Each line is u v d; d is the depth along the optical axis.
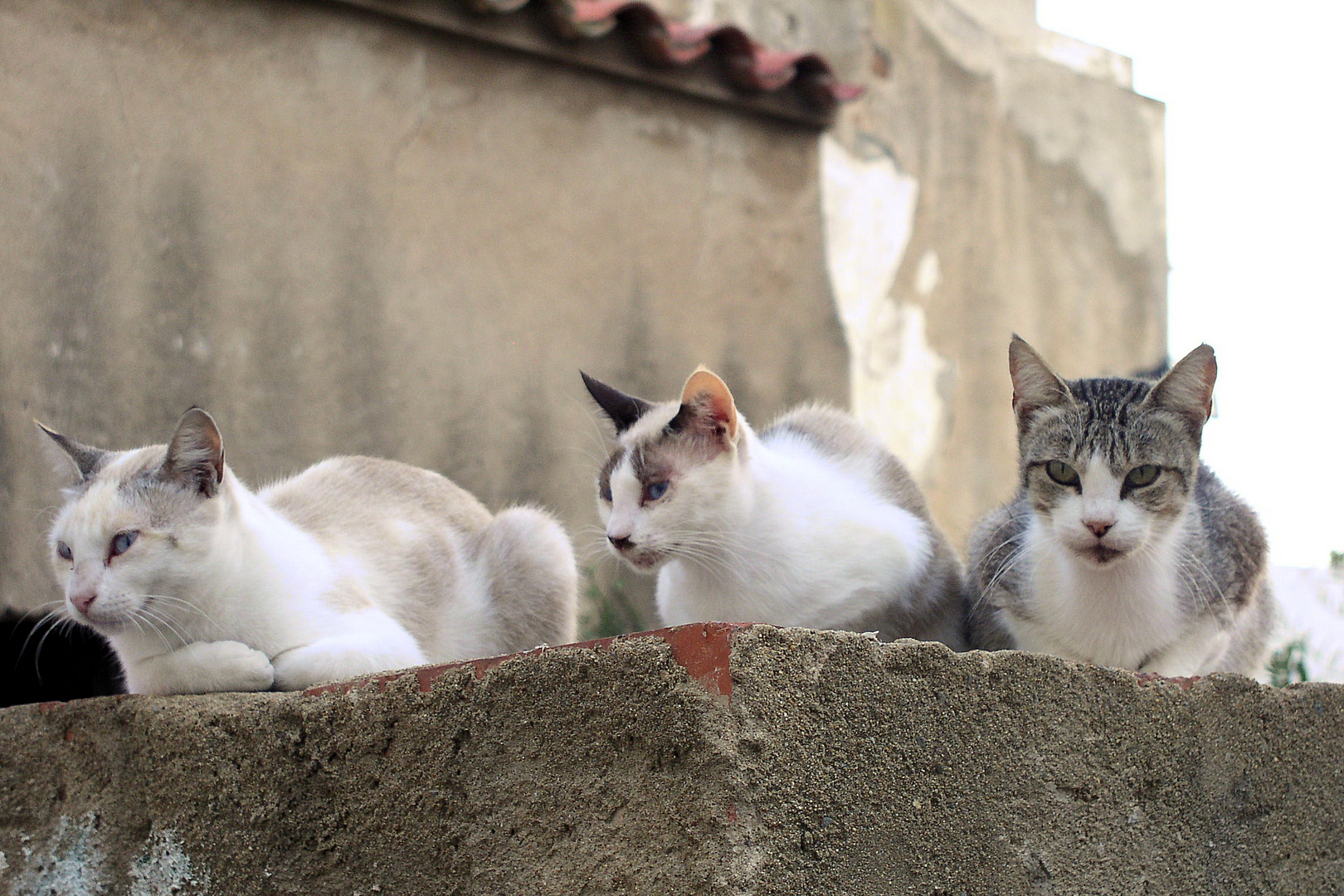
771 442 1.52
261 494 1.53
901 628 1.47
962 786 1.17
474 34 1.97
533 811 1.16
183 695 1.29
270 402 1.87
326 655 1.35
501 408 1.98
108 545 1.35
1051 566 1.41
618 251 2.07
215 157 1.86
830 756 1.13
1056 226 2.58
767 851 1.10
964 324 2.44
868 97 2.38
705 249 2.14
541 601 1.56
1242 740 1.27
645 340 2.08
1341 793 1.31
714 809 1.10
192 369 1.83
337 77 1.92
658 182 2.10
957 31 2.52
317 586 1.40
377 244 1.93
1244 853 1.26
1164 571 1.39
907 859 1.15
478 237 1.99
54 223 1.78
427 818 1.19
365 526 1.51
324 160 1.91
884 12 2.44
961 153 2.48
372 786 1.21
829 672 1.13
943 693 1.17
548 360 2.02
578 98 2.06
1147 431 1.37
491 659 1.19
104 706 1.29
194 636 1.37
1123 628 1.40
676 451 1.42
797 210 2.25
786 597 1.42
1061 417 1.40
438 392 1.95
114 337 1.80
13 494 1.72
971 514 2.38
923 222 2.41
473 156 1.99
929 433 2.37
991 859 1.17
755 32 2.33
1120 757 1.23
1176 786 1.24
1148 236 2.69
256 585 1.38
